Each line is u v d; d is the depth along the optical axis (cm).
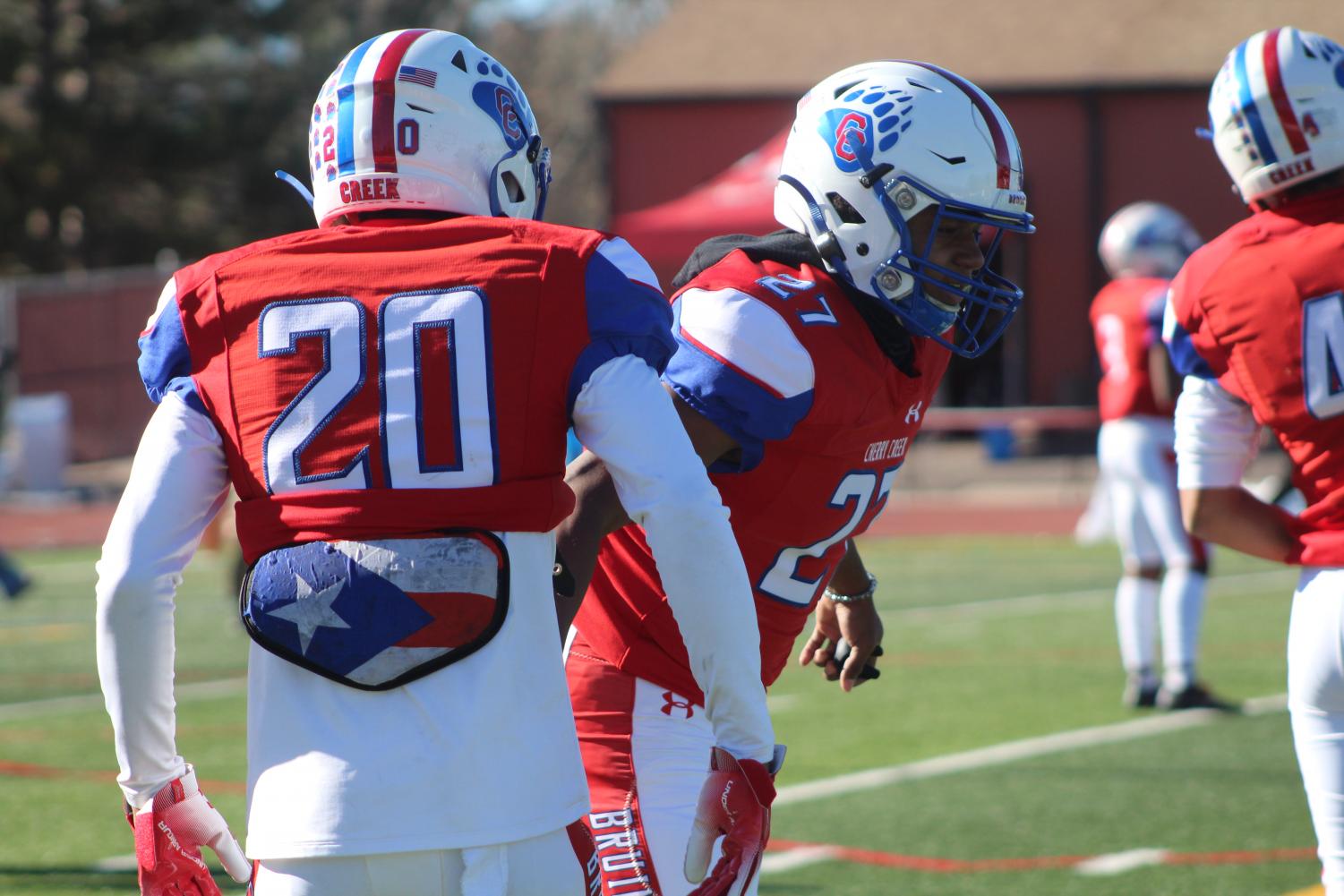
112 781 2145
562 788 736
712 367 902
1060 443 7919
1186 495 1122
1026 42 8731
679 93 8938
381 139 779
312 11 11381
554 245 746
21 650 3406
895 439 980
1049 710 2616
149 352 771
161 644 743
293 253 755
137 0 10806
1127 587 2650
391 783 704
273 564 729
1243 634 3416
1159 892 1588
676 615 751
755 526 962
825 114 970
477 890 699
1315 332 1046
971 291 969
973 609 3844
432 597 714
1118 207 8412
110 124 10806
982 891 1602
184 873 780
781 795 2044
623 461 736
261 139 11125
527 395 733
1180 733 2409
